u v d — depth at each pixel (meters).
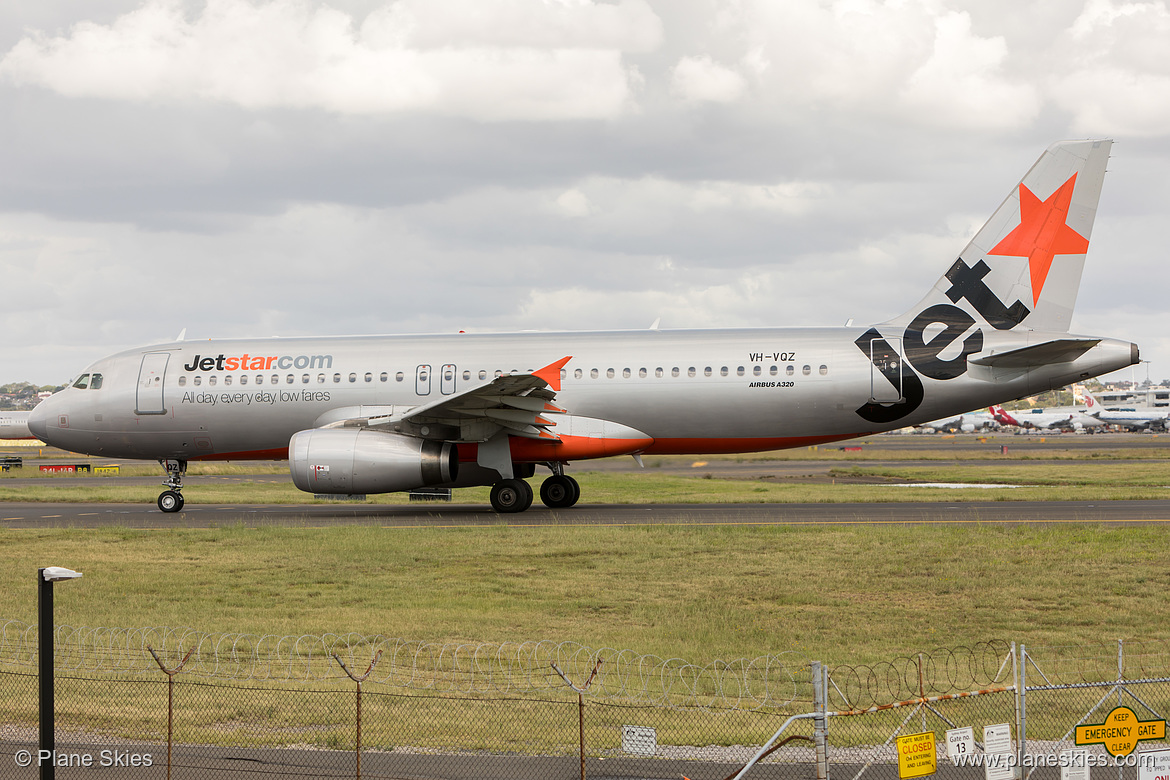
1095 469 139.88
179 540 63.25
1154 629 40.00
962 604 44.72
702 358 76.94
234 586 49.53
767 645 38.06
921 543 58.47
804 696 30.98
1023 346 74.62
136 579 51.09
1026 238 75.94
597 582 49.75
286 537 64.06
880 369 75.25
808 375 75.62
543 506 83.62
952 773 23.92
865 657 36.09
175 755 24.91
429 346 80.69
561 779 23.30
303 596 47.09
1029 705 30.11
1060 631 40.00
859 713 22.91
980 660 35.59
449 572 52.59
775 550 57.12
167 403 81.62
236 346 83.06
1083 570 50.84
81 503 96.25
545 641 38.25
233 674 33.28
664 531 63.84
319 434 74.94
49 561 56.38
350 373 80.12
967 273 76.56
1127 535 59.66
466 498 97.50
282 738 26.36
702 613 43.03
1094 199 75.38
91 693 30.67
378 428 75.56
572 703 29.41
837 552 56.25
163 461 85.56
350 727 27.23
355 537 63.59
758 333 77.94
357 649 37.00
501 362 78.81
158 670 33.78
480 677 32.91
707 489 108.31
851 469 145.62
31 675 33.00
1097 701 30.50
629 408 77.06
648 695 30.88
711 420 76.81
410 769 23.95
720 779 23.38
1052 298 75.75
